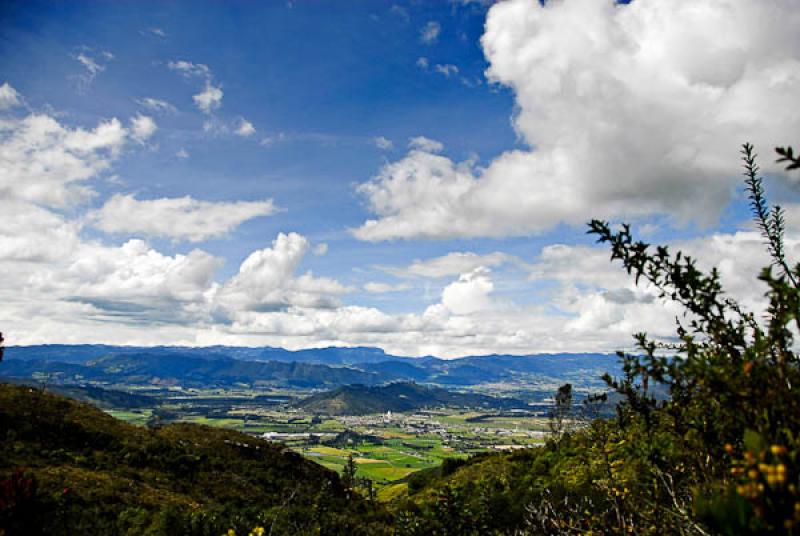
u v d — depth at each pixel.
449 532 8.27
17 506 7.55
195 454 44.44
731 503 1.86
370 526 19.72
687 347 2.71
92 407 50.09
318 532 16.12
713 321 2.68
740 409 2.26
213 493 36.09
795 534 1.64
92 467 33.66
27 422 37.94
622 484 3.30
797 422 2.03
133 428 47.72
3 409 38.69
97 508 21.80
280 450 53.91
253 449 51.84
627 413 3.09
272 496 38.84
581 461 3.81
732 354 2.60
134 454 39.12
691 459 2.69
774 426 2.10
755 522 1.75
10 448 32.12
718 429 2.53
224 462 45.38
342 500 38.00
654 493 3.13
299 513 18.41
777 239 3.13
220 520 15.48
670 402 2.71
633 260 2.90
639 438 2.99
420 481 61.31
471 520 8.16
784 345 2.23
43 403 43.81
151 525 18.09
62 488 23.98
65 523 17.55
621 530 3.28
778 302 2.36
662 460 2.90
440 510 8.55
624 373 2.85
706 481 2.51
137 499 26.83
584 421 3.88
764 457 1.86
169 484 35.22
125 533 18.59
